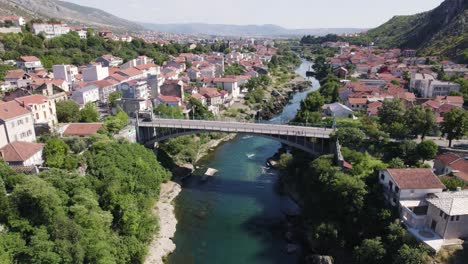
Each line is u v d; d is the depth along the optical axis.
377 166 65.38
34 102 81.25
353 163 69.94
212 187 87.50
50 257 42.19
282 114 153.00
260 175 94.12
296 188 81.75
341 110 110.25
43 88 99.56
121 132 87.06
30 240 43.88
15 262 40.88
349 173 66.00
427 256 45.66
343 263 55.28
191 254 60.97
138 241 57.69
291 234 66.19
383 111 86.50
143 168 74.81
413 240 48.25
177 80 140.12
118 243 53.72
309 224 66.38
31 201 46.16
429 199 51.03
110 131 85.31
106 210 58.69
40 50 166.38
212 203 79.38
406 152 70.12
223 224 70.81
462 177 60.34
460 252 46.50
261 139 124.00
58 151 64.94
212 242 64.62
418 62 193.38
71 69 145.25
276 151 111.62
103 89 123.06
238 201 80.25
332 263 55.38
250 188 86.81
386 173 59.25
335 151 77.44
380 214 54.91
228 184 89.12
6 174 52.84
